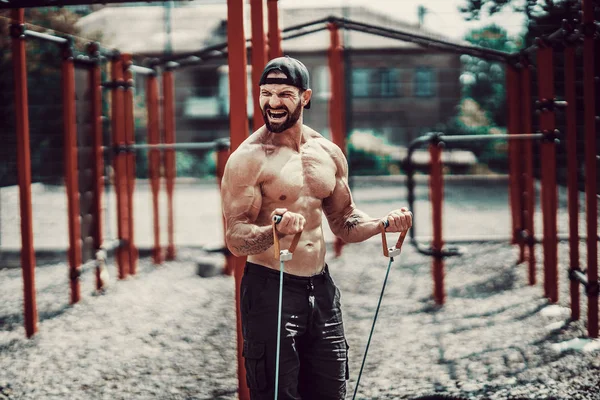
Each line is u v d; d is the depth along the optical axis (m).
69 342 5.73
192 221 13.27
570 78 5.53
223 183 3.06
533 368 4.73
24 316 5.98
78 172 7.38
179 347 5.54
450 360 4.99
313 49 28.62
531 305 6.43
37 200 14.72
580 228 10.41
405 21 26.58
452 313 6.32
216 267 8.26
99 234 7.71
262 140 3.08
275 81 3.00
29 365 5.18
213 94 29.23
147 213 14.56
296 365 3.01
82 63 7.30
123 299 7.15
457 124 22.19
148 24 28.73
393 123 26.91
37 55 14.46
